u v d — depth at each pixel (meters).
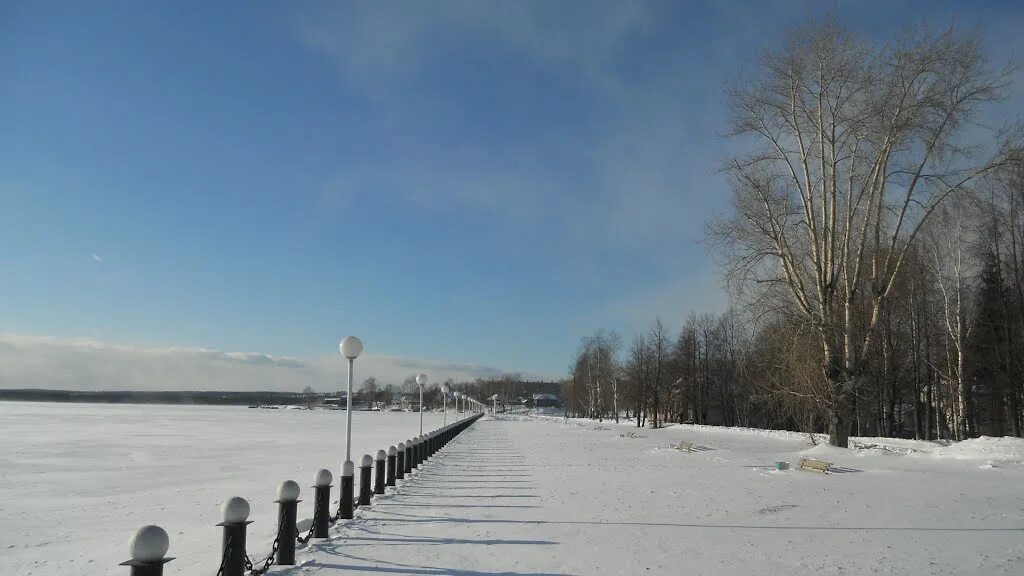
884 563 7.38
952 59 23.06
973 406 40.31
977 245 33.59
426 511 11.21
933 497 12.73
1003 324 34.41
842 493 13.40
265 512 11.87
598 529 9.54
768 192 26.23
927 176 24.00
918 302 38.66
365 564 7.37
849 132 24.86
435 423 72.62
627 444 32.44
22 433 38.75
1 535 10.02
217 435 39.66
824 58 25.00
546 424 72.94
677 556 7.78
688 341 65.12
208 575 7.22
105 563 8.24
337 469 19.78
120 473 18.75
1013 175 28.11
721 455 24.06
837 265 26.61
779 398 28.38
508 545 8.41
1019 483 14.85
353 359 11.42
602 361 96.25
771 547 8.28
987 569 7.07
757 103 26.23
